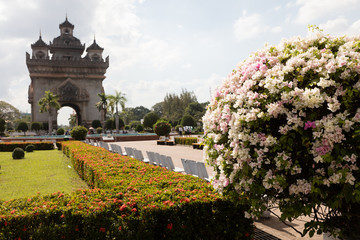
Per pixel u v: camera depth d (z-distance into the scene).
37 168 11.73
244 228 3.50
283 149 2.75
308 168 2.72
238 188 3.02
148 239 3.12
